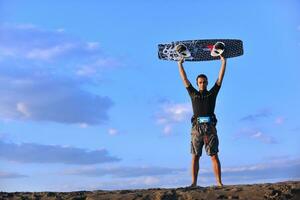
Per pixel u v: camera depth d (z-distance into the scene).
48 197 8.44
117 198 8.19
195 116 9.95
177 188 8.76
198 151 9.91
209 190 8.44
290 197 8.04
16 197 8.46
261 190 8.21
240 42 11.12
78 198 8.30
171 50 11.14
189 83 10.05
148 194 8.34
